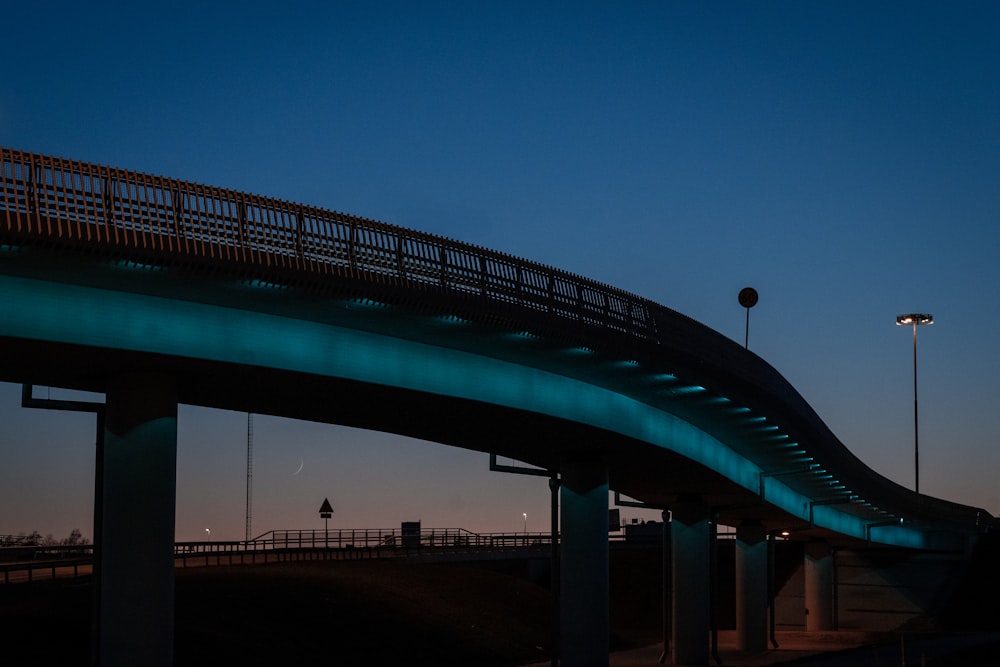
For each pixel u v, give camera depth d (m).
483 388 38.31
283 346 31.75
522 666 56.03
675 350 42.69
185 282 28.02
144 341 28.73
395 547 82.19
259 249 28.53
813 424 58.78
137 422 30.17
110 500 29.89
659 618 100.06
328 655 47.41
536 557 92.94
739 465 60.69
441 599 64.19
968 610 99.75
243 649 43.78
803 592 107.81
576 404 42.72
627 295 40.69
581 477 48.47
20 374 30.45
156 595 29.38
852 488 75.19
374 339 34.50
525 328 35.78
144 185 26.67
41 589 45.78
